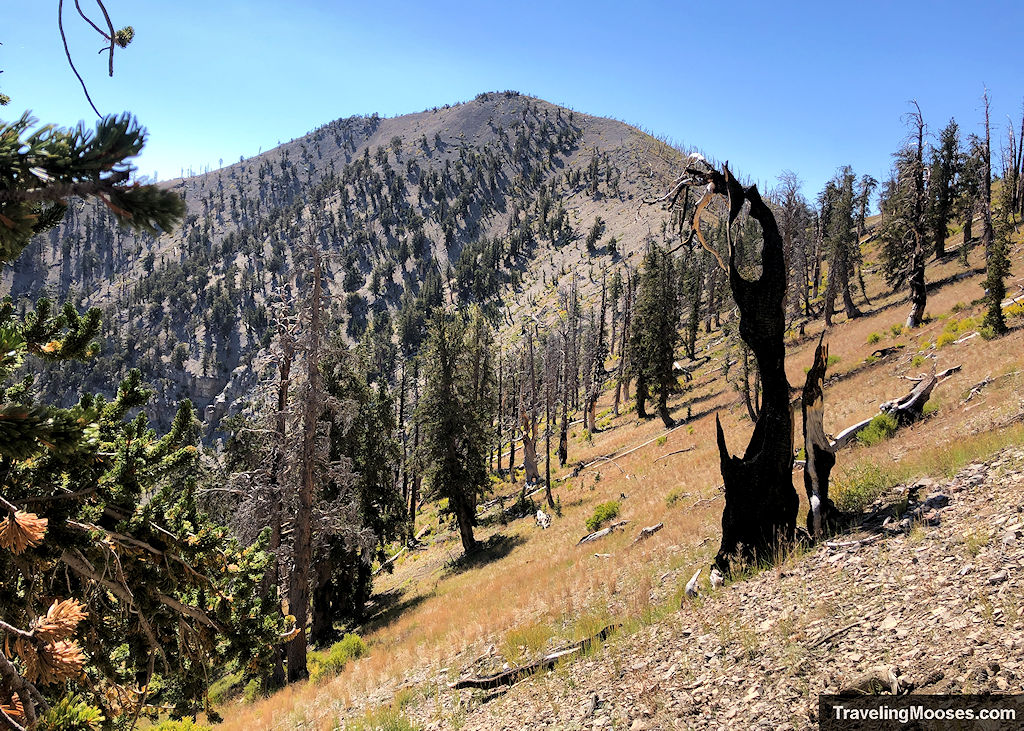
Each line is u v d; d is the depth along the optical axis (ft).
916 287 118.93
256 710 51.06
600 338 261.44
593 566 55.31
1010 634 17.28
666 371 147.84
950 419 50.26
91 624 20.33
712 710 20.31
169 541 22.25
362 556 87.20
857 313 161.38
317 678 56.59
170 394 608.60
